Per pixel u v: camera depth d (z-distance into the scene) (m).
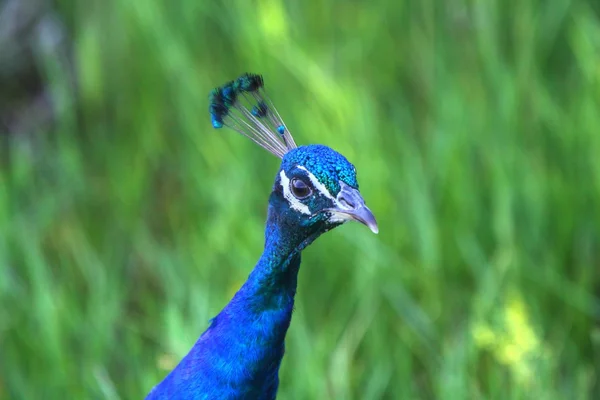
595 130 6.95
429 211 6.88
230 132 6.99
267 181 6.98
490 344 6.72
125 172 7.07
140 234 7.00
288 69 7.01
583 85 7.02
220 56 7.25
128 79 7.48
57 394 6.77
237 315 6.47
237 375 6.47
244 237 6.87
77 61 7.66
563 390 6.77
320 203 6.42
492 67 7.01
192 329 6.75
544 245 6.89
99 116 7.52
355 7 7.51
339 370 6.73
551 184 6.93
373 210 6.89
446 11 7.19
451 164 6.93
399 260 6.86
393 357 6.80
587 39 7.02
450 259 6.91
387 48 7.33
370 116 6.97
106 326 6.83
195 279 6.85
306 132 6.94
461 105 6.98
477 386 6.73
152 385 6.72
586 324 6.86
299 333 6.75
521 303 6.77
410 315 6.83
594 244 6.92
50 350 6.79
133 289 6.98
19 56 7.61
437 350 6.82
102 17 7.60
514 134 6.95
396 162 6.96
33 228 7.01
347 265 6.88
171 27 7.27
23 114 7.77
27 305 6.85
